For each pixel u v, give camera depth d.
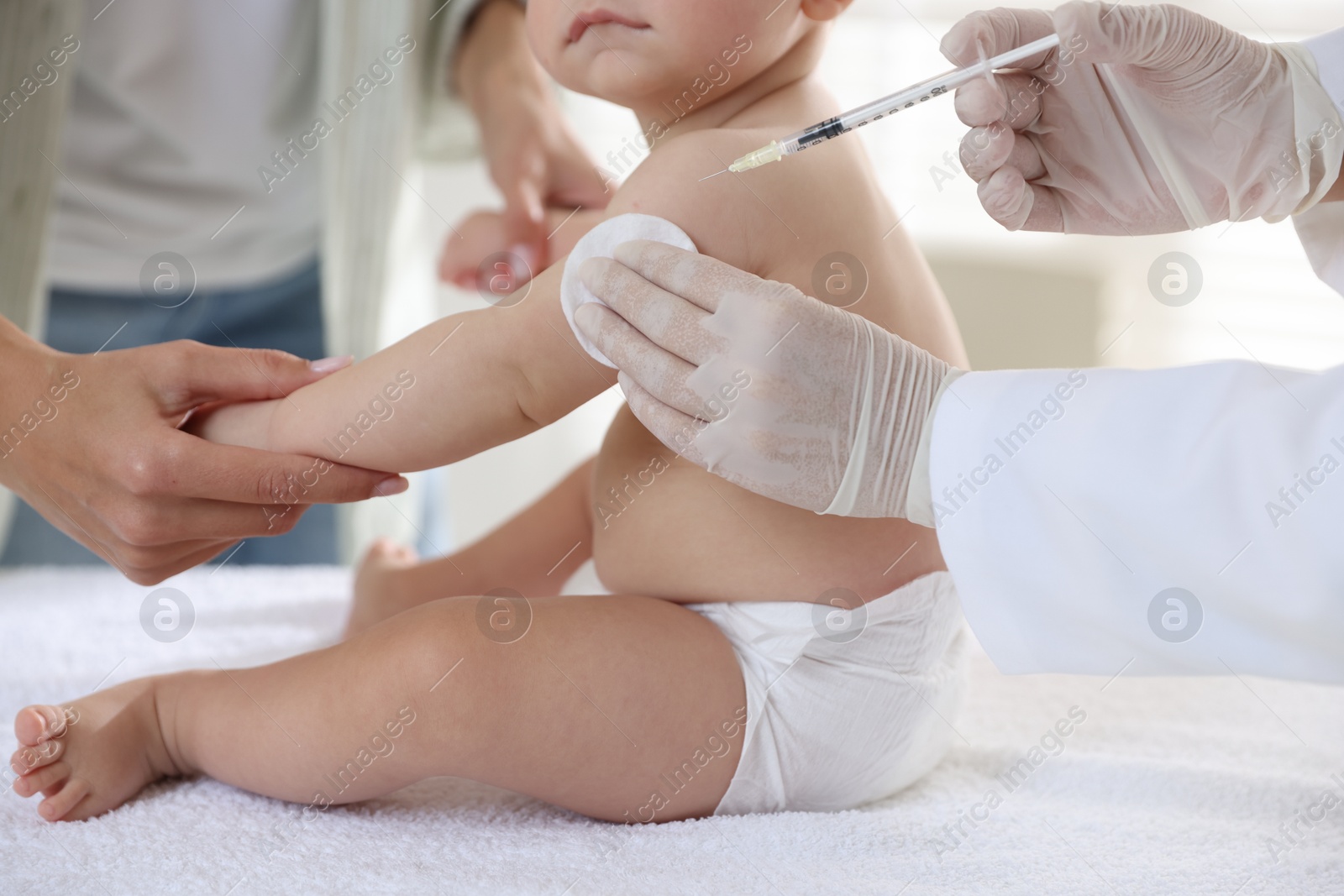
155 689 1.00
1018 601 0.79
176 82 1.81
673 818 0.94
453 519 2.77
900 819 0.92
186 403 1.00
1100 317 2.80
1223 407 0.71
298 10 1.89
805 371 0.82
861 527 0.98
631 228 0.91
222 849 0.83
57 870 0.79
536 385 0.94
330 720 0.89
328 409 0.98
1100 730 1.21
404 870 0.79
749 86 1.04
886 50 3.00
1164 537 0.71
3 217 1.59
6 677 1.24
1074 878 0.80
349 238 1.90
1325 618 0.66
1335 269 1.00
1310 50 0.95
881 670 0.98
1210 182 0.98
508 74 1.71
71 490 0.98
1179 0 2.70
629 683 0.90
